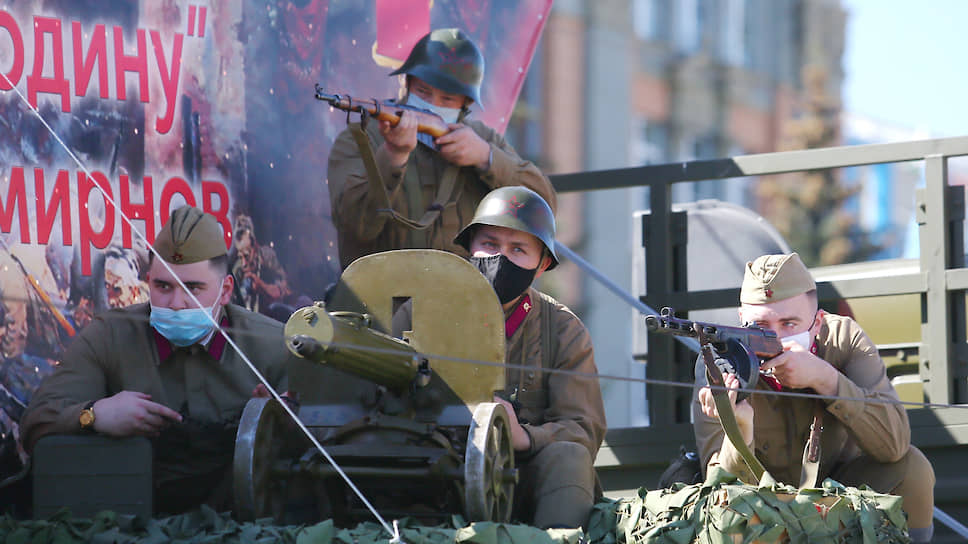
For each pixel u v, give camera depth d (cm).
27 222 1845
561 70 4103
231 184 2097
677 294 2191
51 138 1878
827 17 5559
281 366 1714
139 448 1511
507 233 1616
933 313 2028
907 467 1659
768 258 1714
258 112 2150
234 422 1633
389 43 2355
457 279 1462
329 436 1432
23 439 1627
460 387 1447
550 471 1494
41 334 1848
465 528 1312
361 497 1352
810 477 1552
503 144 2122
